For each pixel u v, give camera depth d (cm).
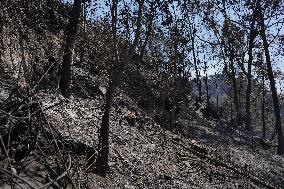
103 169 945
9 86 795
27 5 1598
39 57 1418
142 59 3056
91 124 1213
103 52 1856
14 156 679
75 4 1518
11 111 665
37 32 1605
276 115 2864
